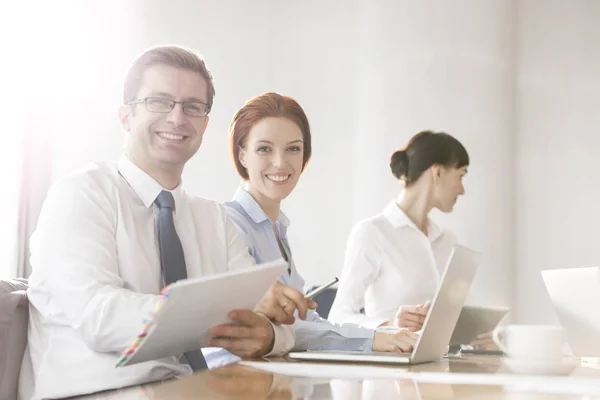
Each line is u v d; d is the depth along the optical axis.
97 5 5.50
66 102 5.38
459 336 2.53
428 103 5.57
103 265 1.88
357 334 2.16
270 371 1.54
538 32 5.79
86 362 1.82
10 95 4.96
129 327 1.72
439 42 5.59
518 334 1.64
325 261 5.74
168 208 2.09
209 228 2.25
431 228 3.70
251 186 2.81
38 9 5.21
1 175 4.89
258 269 1.49
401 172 3.69
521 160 5.73
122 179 2.09
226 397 1.13
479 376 1.52
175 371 1.89
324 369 1.60
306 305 1.89
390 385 1.33
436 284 3.58
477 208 5.51
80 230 1.90
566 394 1.26
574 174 5.71
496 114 5.55
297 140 2.83
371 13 5.70
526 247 5.69
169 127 2.11
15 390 1.88
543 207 5.70
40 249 1.89
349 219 5.72
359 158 5.69
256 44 5.81
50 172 5.29
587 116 5.73
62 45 5.39
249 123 2.82
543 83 5.76
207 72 2.23
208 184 5.63
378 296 3.56
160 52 2.16
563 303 2.30
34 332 1.91
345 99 5.79
